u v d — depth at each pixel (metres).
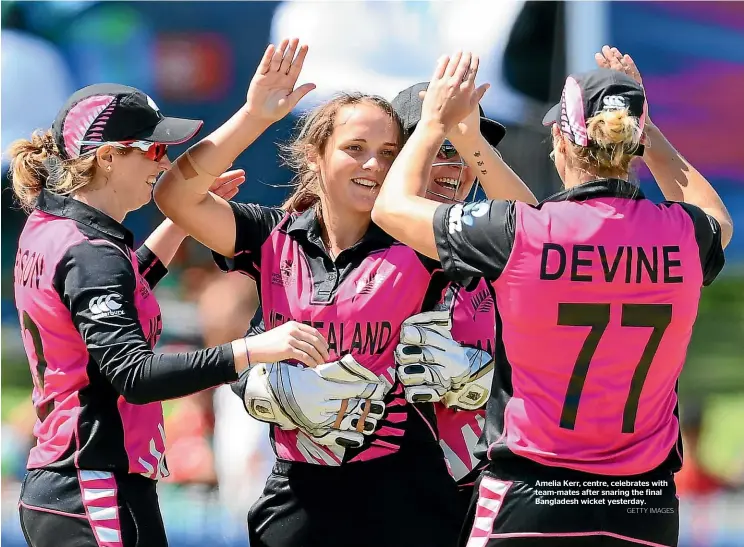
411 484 11.02
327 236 11.39
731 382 27.95
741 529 21.89
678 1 25.41
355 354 10.84
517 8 23.20
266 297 11.27
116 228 10.58
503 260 9.45
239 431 20.06
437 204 9.87
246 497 19.89
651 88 25.84
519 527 9.45
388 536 10.91
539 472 9.48
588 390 9.41
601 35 24.50
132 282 10.38
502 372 9.89
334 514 10.98
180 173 11.09
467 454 12.05
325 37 22.61
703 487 23.34
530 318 9.39
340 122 11.01
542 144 23.84
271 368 10.91
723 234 10.41
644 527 9.48
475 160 11.04
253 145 25.23
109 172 10.81
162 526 10.87
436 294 11.18
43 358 10.63
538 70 23.81
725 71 26.02
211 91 25.78
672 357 9.59
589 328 9.35
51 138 11.03
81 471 10.41
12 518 22.14
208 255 26.20
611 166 9.62
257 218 11.56
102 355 9.93
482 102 23.28
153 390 9.82
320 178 11.34
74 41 25.14
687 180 11.11
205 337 20.58
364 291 10.84
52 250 10.39
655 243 9.43
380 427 10.97
